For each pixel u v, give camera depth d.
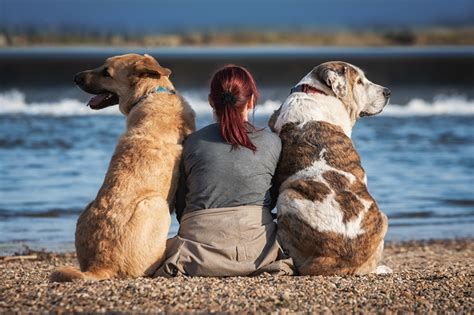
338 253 8.72
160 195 8.54
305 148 9.02
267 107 37.97
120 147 8.81
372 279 8.70
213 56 81.25
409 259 13.44
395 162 23.30
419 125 32.19
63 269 8.38
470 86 49.72
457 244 14.98
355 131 30.08
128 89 9.43
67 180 19.80
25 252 13.59
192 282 8.13
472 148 26.03
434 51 110.75
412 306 7.65
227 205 8.63
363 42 164.12
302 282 8.34
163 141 8.81
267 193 8.90
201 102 38.88
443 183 20.41
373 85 10.16
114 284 7.97
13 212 16.64
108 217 8.35
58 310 7.14
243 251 8.52
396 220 16.89
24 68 56.44
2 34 161.00
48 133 27.67
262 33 197.88
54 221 16.09
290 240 8.82
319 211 8.67
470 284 8.78
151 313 7.10
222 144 8.70
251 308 7.33
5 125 29.58
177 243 8.64
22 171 20.81
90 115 33.31
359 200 8.81
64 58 73.19
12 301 7.48
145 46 151.88
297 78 52.47
